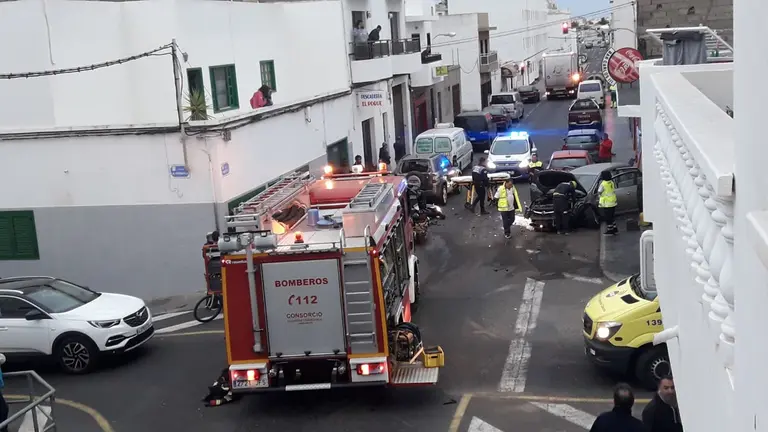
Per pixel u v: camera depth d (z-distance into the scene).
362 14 29.94
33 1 17.33
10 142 18.03
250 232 10.41
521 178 29.23
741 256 2.37
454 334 14.16
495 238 21.28
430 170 25.83
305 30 26.61
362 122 29.72
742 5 2.37
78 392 12.69
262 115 19.39
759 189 2.12
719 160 2.87
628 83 20.92
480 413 10.81
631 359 11.16
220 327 15.79
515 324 14.52
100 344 13.36
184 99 18.50
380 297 10.35
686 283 4.23
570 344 13.31
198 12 19.72
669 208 5.31
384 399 11.52
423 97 41.53
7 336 13.58
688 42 9.76
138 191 17.80
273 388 10.64
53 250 18.45
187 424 11.19
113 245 18.17
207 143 17.23
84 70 17.45
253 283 10.42
